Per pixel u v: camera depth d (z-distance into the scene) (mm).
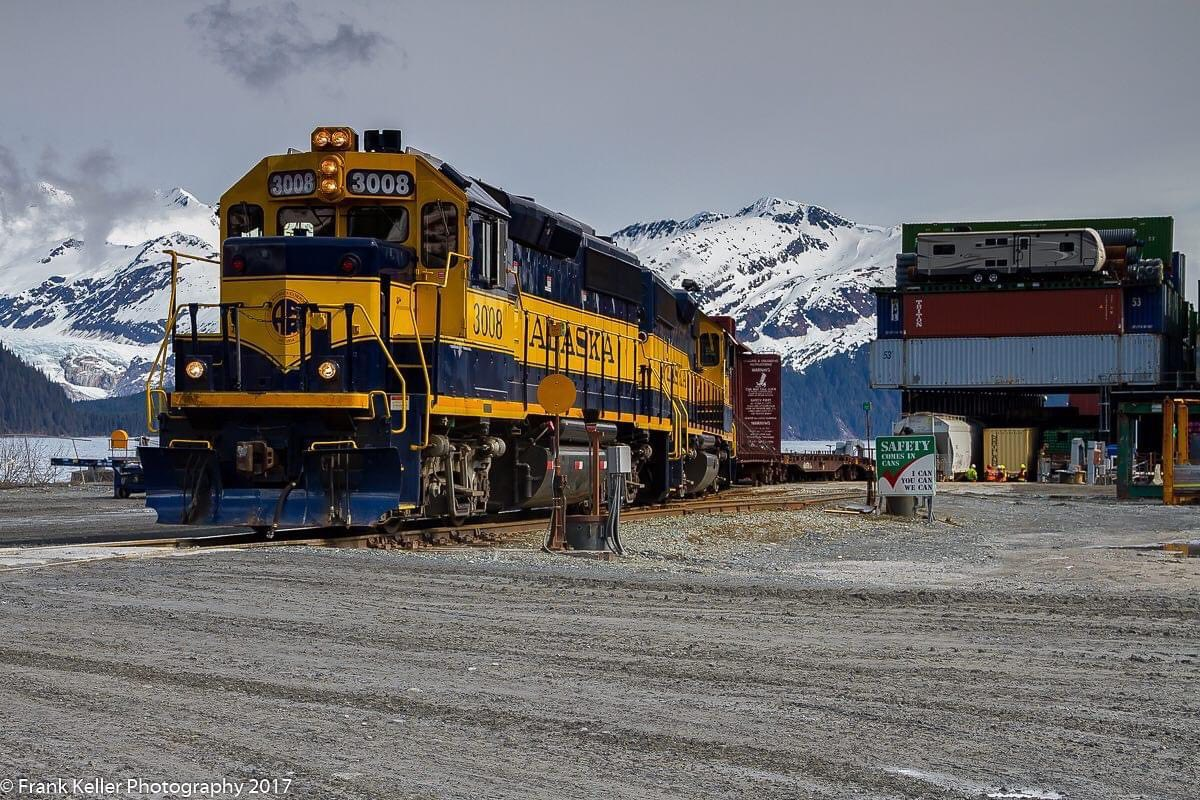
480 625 10867
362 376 17219
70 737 6980
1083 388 73562
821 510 31203
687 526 24406
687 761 6789
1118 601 13477
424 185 18031
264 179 18062
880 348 72625
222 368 17422
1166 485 37969
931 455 29281
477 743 7062
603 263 25031
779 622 11539
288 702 7883
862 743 7223
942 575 17500
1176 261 78312
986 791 6387
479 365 18953
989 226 77000
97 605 11266
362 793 6133
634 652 9844
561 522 18484
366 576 13539
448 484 18688
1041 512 34219
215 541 17797
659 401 28656
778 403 49812
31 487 44438
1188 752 7188
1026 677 9180
